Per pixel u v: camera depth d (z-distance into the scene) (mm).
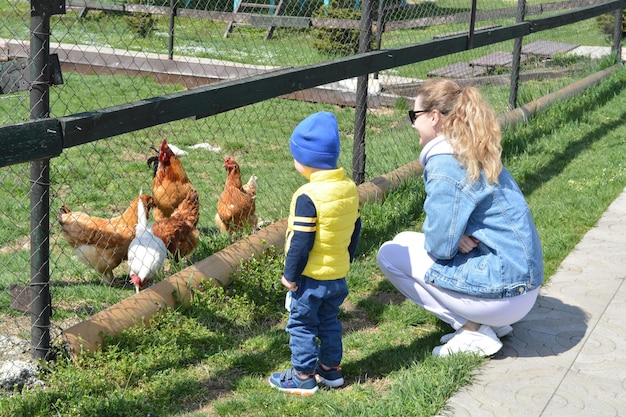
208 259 4992
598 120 9531
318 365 3977
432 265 4059
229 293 4863
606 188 6949
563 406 3672
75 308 4762
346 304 4934
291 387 3857
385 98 11203
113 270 5473
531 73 12508
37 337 3918
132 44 12953
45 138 3363
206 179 7602
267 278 4969
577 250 5641
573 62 13938
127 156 8336
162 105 3941
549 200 6695
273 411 3684
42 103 3564
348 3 10547
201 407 3766
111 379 3953
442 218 3848
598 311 4703
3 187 7004
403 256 4184
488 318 4016
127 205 6801
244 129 9711
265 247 5309
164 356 4160
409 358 4160
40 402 3646
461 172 3842
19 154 3266
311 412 3676
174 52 12766
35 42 3502
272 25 8484
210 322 4551
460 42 6934
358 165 6555
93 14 12695
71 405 3660
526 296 3982
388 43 12836
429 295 4180
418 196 6598
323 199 3619
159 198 5840
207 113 4250
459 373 3881
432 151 3934
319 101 11328
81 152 8039
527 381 3891
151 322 4410
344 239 3734
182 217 5285
